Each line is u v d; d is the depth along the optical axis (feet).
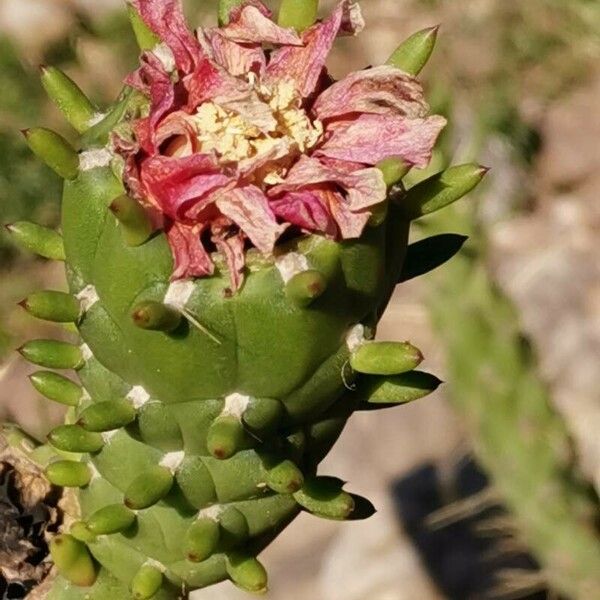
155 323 0.57
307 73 0.59
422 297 1.27
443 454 1.84
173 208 0.57
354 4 0.61
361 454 1.87
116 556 0.70
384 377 0.65
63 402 0.69
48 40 2.25
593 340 2.05
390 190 0.59
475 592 1.71
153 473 0.64
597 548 1.21
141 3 0.60
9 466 0.75
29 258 2.04
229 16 0.62
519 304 2.14
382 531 1.79
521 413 1.19
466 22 2.46
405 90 0.58
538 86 2.50
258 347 0.59
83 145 0.62
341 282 0.58
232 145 0.56
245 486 0.65
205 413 0.61
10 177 2.08
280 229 0.55
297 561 1.79
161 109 0.57
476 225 1.18
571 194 2.38
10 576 0.76
